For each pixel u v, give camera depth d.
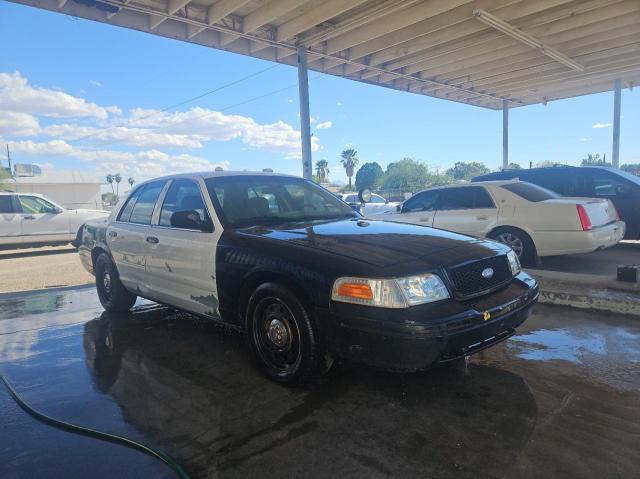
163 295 4.60
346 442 2.66
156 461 2.52
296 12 11.08
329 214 4.66
